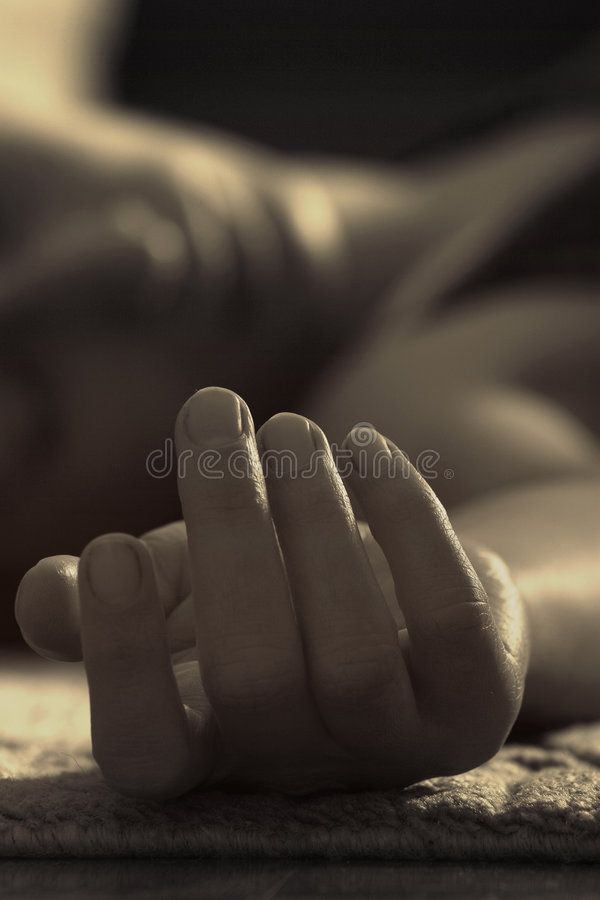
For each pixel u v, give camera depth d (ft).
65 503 2.83
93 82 3.94
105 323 2.68
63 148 2.89
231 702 1.13
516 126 3.67
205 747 1.15
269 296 2.91
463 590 1.14
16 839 1.16
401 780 1.22
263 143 5.74
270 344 2.94
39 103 3.14
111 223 2.69
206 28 5.83
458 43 5.73
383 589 1.26
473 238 3.05
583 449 2.37
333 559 1.14
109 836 1.16
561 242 3.09
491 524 1.80
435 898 1.02
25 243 2.83
